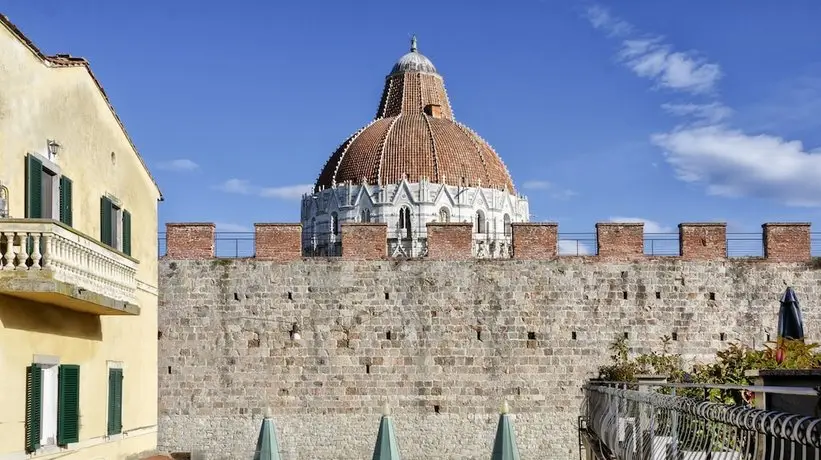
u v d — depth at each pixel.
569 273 42.41
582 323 42.16
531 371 41.84
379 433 35.03
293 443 41.34
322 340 41.88
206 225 42.50
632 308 42.34
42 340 19.80
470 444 41.41
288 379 41.69
